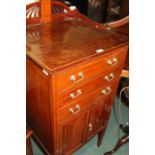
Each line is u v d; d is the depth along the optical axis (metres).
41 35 0.98
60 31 1.05
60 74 0.72
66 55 0.81
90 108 1.05
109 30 1.13
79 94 0.89
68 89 0.81
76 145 1.17
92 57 0.82
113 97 1.21
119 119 1.74
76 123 1.02
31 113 1.10
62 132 0.97
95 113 1.13
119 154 1.45
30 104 1.04
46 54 0.81
